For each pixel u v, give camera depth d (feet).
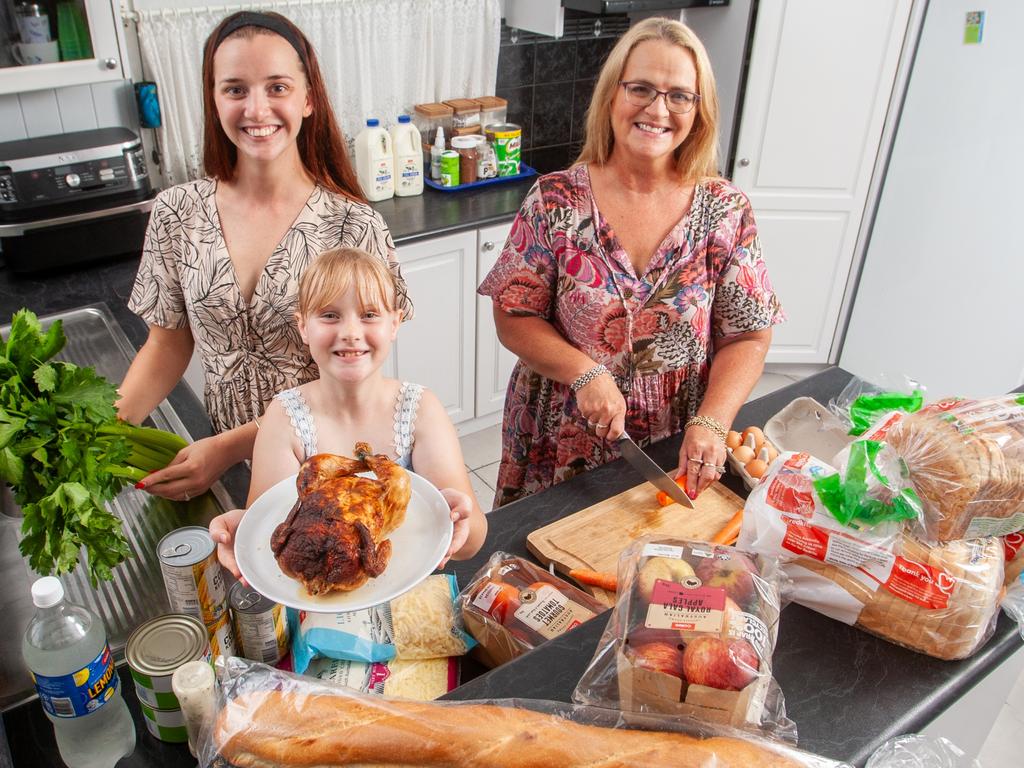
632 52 4.87
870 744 2.73
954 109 9.62
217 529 3.12
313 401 3.80
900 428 3.26
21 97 7.82
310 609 2.75
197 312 4.86
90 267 7.72
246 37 4.19
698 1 9.64
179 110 8.59
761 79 10.01
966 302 10.29
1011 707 7.09
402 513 3.08
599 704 2.65
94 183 7.55
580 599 3.58
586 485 4.75
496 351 10.11
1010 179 9.43
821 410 5.02
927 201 10.24
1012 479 3.00
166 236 4.83
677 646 2.50
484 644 3.44
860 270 11.28
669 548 2.89
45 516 3.18
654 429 5.64
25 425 3.45
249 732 2.43
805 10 9.57
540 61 10.54
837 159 10.44
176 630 2.98
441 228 8.79
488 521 4.44
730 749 2.37
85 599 3.83
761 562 2.99
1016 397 3.37
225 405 5.09
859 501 3.04
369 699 2.55
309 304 3.40
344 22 8.92
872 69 9.84
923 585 2.97
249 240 4.79
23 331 3.69
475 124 10.05
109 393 3.65
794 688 2.92
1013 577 3.36
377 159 9.17
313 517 2.87
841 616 3.16
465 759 2.35
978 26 9.10
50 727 3.12
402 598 3.43
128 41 8.19
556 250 5.34
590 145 5.35
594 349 5.43
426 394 3.91
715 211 5.19
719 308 5.49
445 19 9.50
